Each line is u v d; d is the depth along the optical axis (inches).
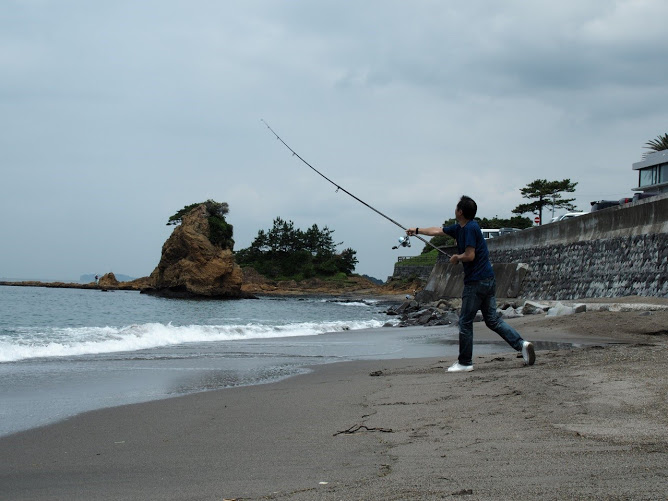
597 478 110.3
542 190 2566.4
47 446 169.9
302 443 160.7
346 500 107.0
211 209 2369.6
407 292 2974.9
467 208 284.8
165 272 2233.0
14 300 1649.9
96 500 118.6
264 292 3314.5
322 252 3909.9
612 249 844.0
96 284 3107.8
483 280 277.9
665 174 1117.7
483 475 117.0
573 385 204.4
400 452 141.1
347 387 259.0
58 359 387.5
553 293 1008.2
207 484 126.0
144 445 168.2
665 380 198.5
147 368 347.6
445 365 318.7
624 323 492.1
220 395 249.8
